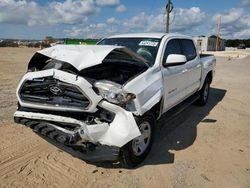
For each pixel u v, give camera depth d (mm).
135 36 5582
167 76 4754
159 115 4590
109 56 4246
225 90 10648
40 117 3678
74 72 3680
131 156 3854
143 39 5352
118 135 3520
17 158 4078
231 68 20969
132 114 3592
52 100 3631
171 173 3930
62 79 3559
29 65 4336
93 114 3555
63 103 3561
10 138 4738
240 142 5219
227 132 5711
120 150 3752
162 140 5078
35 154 4238
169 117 5793
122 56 4266
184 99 6105
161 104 4543
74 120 3471
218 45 77125
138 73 4121
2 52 28281
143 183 3635
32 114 3744
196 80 6621
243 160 4477
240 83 12672
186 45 6215
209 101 8500
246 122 6465
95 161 3977
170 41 5398
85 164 4023
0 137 4750
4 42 49406
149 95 4004
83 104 3475
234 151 4801
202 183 3732
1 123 5371
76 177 3670
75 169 3873
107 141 3527
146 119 4062
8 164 3891
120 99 3539
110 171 3875
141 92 3820
